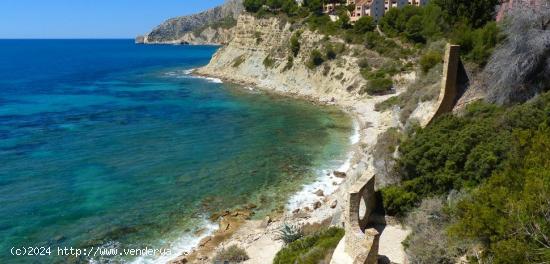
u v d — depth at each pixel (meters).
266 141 59.44
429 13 95.69
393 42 96.62
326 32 108.19
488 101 30.61
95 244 32.81
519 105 26.75
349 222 21.08
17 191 42.22
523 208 14.41
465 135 26.03
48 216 37.19
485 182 20.61
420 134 30.56
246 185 43.81
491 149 23.89
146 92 106.38
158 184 44.31
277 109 81.94
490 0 52.50
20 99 96.81
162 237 34.03
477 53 33.91
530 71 28.53
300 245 27.67
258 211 38.09
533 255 13.51
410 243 20.72
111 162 51.09
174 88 112.38
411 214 23.53
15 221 36.16
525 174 16.52
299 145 57.16
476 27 52.59
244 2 146.62
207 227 35.53
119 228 35.34
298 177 45.62
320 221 33.94
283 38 119.69
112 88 114.69
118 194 41.84
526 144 20.66
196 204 39.69
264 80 113.75
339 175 45.25
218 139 60.81
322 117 73.75
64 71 164.75
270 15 129.75
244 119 73.56
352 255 20.58
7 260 30.44
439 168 25.72
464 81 33.34
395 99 73.69
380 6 136.00
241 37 137.38
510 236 14.50
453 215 20.14
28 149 56.09
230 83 118.75
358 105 79.69
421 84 50.81
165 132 65.19
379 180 30.53
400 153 30.95
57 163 50.59
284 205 39.03
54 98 98.50
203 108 84.06
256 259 29.91
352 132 63.12
